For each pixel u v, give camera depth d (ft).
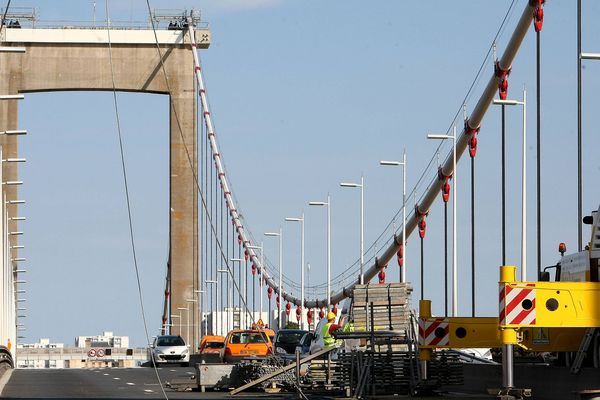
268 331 520.83
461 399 218.59
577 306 176.55
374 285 299.79
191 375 411.13
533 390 216.74
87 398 264.93
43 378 391.65
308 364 295.69
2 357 485.97
